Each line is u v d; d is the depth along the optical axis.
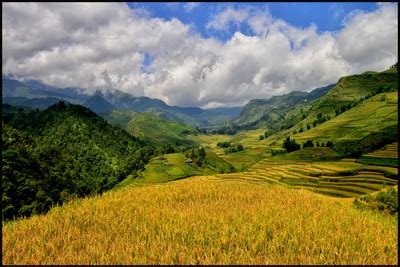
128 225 28.38
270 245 22.95
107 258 19.44
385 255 23.33
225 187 53.47
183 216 30.70
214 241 23.58
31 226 27.81
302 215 34.00
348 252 22.73
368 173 108.94
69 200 41.22
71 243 22.52
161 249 21.25
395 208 58.78
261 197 46.75
